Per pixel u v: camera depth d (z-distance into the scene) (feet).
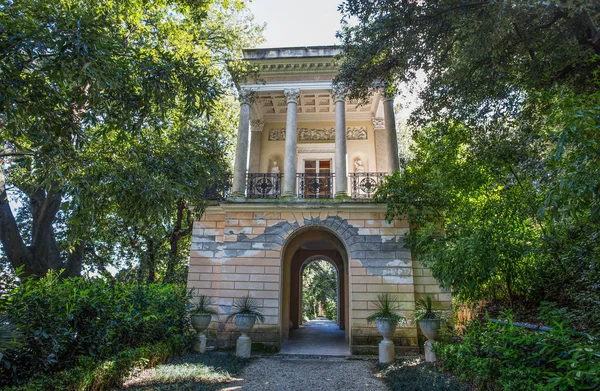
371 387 21.76
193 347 30.96
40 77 17.20
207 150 35.70
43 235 32.24
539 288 28.73
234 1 34.78
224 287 35.91
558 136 13.89
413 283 34.88
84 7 22.90
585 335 16.85
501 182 27.99
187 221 51.57
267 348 33.91
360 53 25.91
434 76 27.25
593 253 22.40
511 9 18.30
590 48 20.52
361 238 36.04
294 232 36.96
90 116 17.89
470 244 23.09
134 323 23.80
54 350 16.58
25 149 22.68
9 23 14.74
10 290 16.87
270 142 48.16
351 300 34.63
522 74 23.54
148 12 31.22
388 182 35.78
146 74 19.08
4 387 14.30
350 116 48.29
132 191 20.77
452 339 26.20
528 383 13.61
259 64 41.37
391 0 23.00
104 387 18.63
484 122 27.02
